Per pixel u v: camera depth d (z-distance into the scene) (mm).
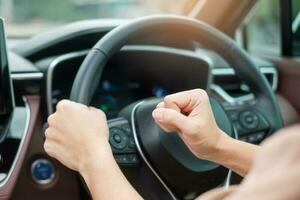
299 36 1448
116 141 792
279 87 1370
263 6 1437
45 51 1080
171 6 1243
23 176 965
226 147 646
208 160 735
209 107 651
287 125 1293
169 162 800
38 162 977
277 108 952
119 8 1405
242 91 1233
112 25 1091
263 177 332
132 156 800
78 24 1115
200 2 1203
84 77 784
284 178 320
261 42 1561
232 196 361
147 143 803
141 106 836
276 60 1383
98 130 615
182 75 1164
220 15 1223
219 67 1228
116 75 1182
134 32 840
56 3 1413
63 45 1088
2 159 928
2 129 945
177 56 1121
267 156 342
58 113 642
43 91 1003
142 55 1126
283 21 1435
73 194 1001
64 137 622
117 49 827
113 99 1178
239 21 1275
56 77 1046
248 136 919
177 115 623
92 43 1109
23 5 1354
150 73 1189
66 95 1061
